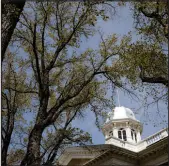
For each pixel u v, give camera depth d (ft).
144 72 48.14
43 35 49.49
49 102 53.67
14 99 48.55
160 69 47.55
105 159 93.76
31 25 49.62
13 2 41.86
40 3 49.08
